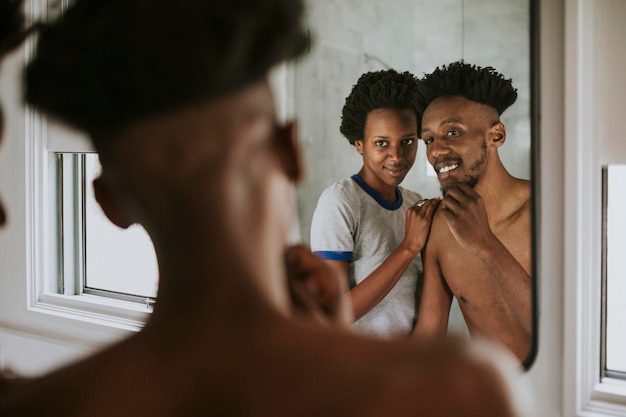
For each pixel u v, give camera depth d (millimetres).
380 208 1546
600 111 1336
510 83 1367
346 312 286
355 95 1532
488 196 1414
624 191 1391
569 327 1341
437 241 1481
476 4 1393
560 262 1353
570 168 1321
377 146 1527
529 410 221
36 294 2178
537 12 1329
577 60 1298
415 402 207
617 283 1408
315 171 1597
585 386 1354
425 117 1473
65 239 2193
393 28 1489
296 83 1556
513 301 1397
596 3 1309
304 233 1629
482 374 215
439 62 1442
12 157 2168
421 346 225
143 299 2072
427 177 1489
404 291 1523
